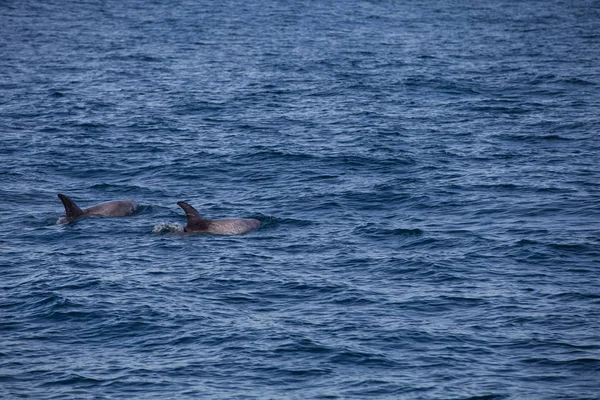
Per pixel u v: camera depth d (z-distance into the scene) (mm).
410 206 141125
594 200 141625
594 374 84125
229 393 80812
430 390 81188
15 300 102625
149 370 85375
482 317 97312
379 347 90000
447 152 175000
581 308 99562
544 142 183375
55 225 132625
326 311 99250
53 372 85000
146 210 140625
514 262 114750
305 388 81750
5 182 156125
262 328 94562
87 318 97312
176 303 101375
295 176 159250
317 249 120938
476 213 136625
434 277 109562
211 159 170750
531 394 80438
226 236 126812
